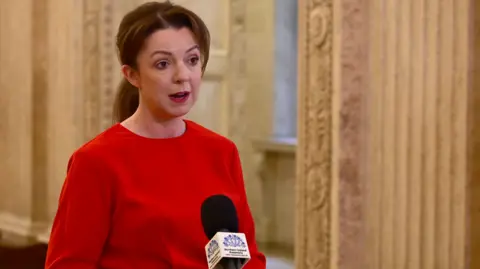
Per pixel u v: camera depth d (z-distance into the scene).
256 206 8.16
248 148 8.10
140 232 2.02
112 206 2.04
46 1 7.16
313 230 4.99
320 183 4.93
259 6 8.05
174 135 2.17
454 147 4.26
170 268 2.03
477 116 4.23
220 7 7.86
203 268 2.04
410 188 4.45
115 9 6.72
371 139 4.64
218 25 7.87
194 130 2.22
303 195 5.05
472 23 4.20
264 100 8.10
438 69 4.30
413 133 4.42
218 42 7.89
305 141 5.02
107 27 6.71
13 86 7.48
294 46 8.21
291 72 8.22
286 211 8.04
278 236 8.11
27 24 7.24
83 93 6.80
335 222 4.79
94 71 6.76
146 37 2.04
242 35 8.01
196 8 7.70
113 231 2.05
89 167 2.03
